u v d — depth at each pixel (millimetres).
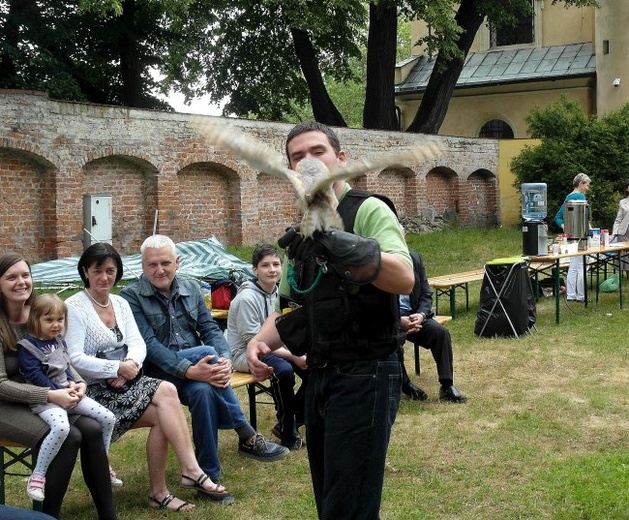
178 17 21500
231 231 20125
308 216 2936
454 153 26672
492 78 32844
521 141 28031
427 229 25578
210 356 5871
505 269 11156
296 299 3598
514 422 7344
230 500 5609
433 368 9500
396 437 6984
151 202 18109
